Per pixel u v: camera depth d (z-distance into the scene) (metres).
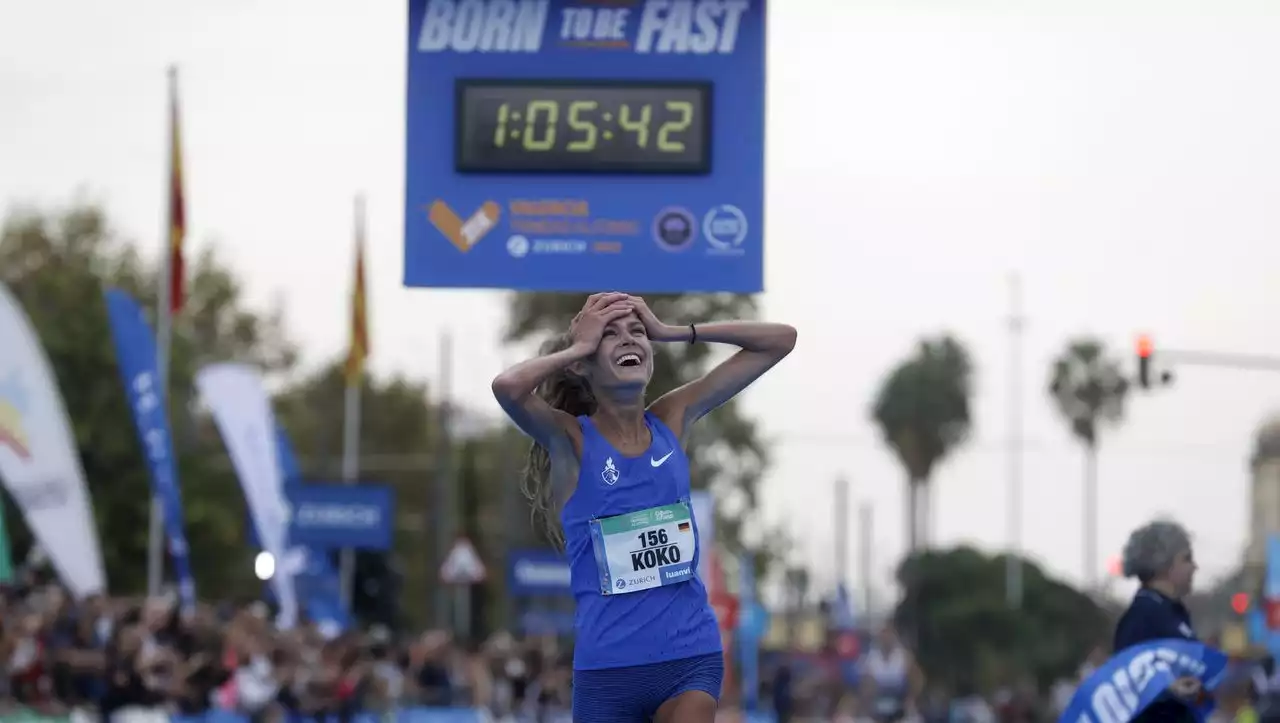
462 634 75.56
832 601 89.25
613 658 11.71
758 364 12.65
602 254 23.12
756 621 57.84
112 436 79.44
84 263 86.38
